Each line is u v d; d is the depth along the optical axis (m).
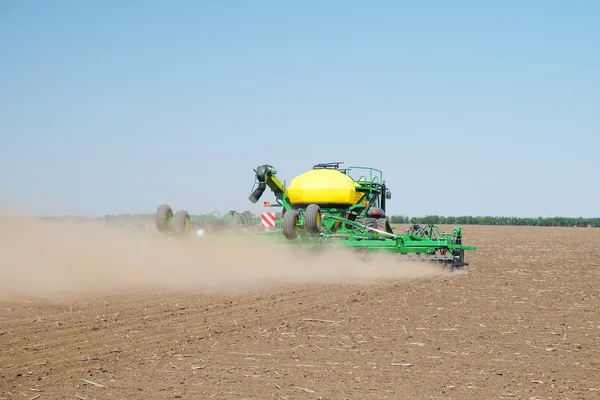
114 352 8.52
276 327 10.38
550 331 10.43
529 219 124.50
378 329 10.38
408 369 7.98
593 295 14.90
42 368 7.75
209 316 11.14
